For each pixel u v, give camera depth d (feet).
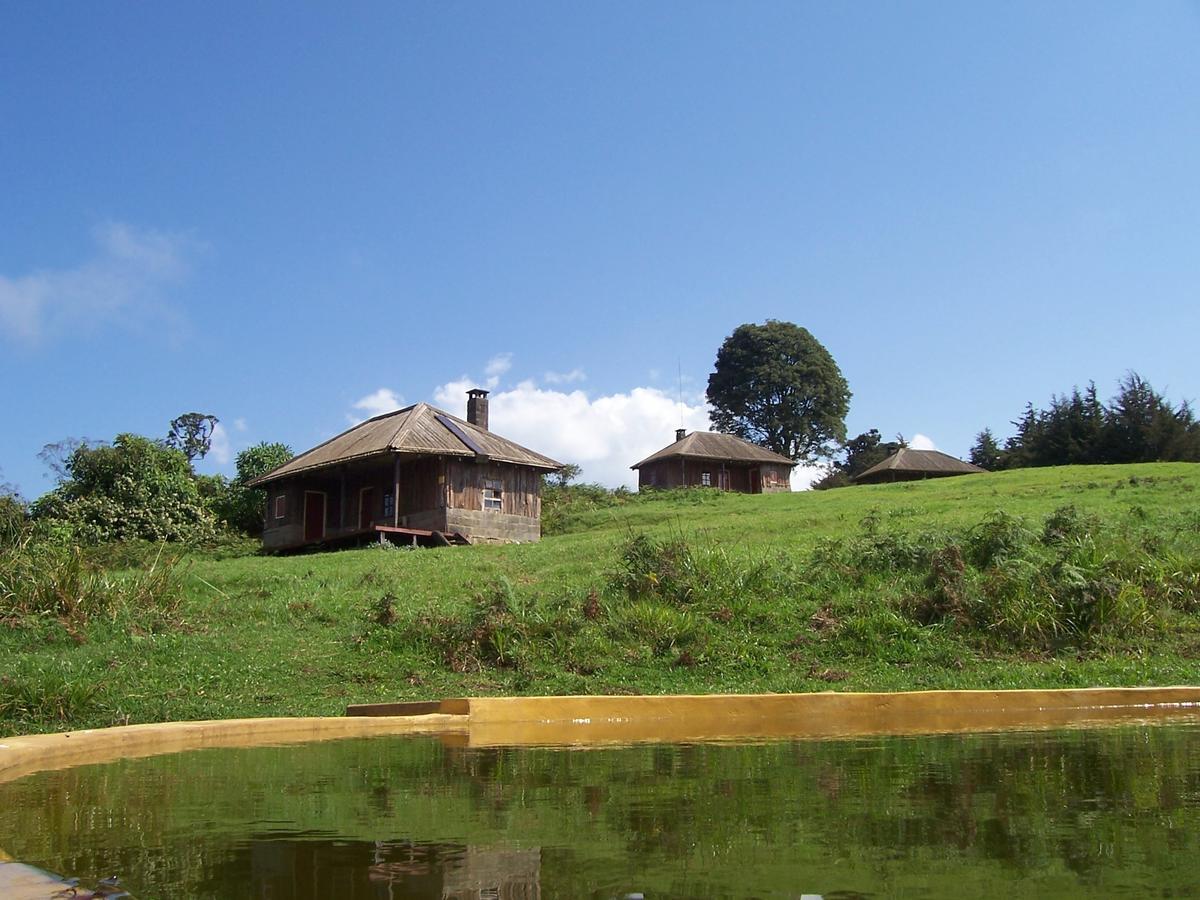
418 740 19.01
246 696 30.14
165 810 10.35
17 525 67.82
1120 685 32.86
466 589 50.78
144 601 43.11
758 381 249.55
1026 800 10.19
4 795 11.62
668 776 12.54
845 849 7.80
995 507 77.20
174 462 114.73
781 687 33.32
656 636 39.40
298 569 62.85
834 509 91.56
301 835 8.79
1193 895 6.27
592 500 147.95
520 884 6.77
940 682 33.96
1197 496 76.38
